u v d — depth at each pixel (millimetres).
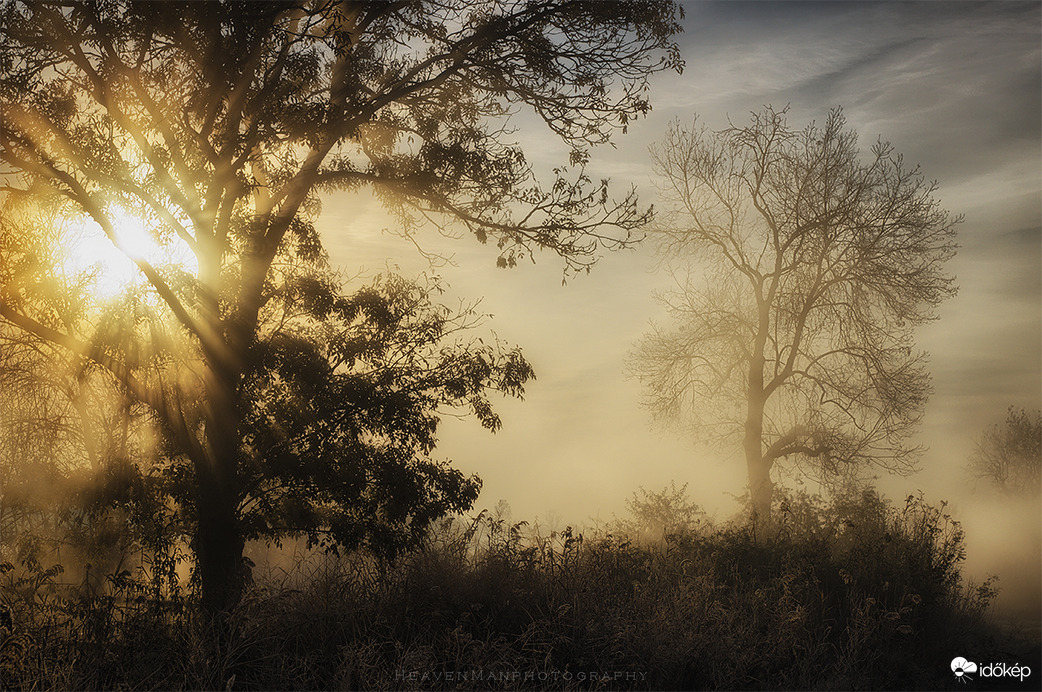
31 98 10906
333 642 8047
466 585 9125
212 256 12062
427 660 7289
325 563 9938
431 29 13922
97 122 11227
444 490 12781
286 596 8289
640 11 12953
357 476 12125
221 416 12016
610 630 8508
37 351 13055
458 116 14180
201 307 11602
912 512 13781
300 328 13430
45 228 11383
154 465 13094
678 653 8305
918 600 9844
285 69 12836
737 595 10062
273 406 12766
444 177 13484
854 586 10930
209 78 11500
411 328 13281
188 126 11602
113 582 8945
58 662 7098
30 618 7680
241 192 12289
